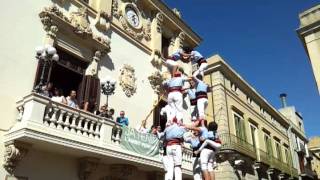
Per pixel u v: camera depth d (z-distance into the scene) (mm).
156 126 15062
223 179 19047
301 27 15266
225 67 22844
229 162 19578
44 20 11383
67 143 9711
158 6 17672
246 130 23812
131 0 16312
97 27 13789
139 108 14688
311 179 34625
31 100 9391
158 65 16797
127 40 15297
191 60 7020
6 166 9016
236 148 20203
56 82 12445
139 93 14969
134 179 12883
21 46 10562
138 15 16578
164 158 5859
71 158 10891
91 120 10906
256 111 26734
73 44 12391
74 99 11336
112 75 13789
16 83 10117
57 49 11836
